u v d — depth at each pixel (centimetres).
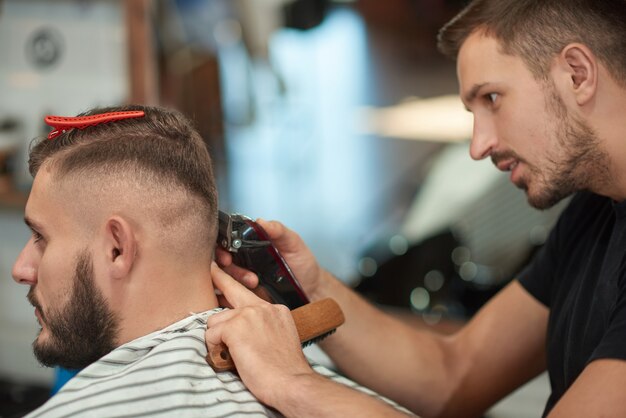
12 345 251
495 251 243
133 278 101
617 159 114
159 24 233
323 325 115
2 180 242
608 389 102
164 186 101
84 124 103
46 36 245
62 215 100
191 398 97
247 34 251
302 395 99
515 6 114
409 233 258
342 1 261
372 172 267
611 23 110
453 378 145
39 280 102
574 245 132
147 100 231
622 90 111
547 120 114
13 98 250
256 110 259
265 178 263
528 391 227
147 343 100
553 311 132
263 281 119
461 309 238
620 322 107
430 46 257
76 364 104
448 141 261
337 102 267
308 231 272
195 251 105
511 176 121
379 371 142
